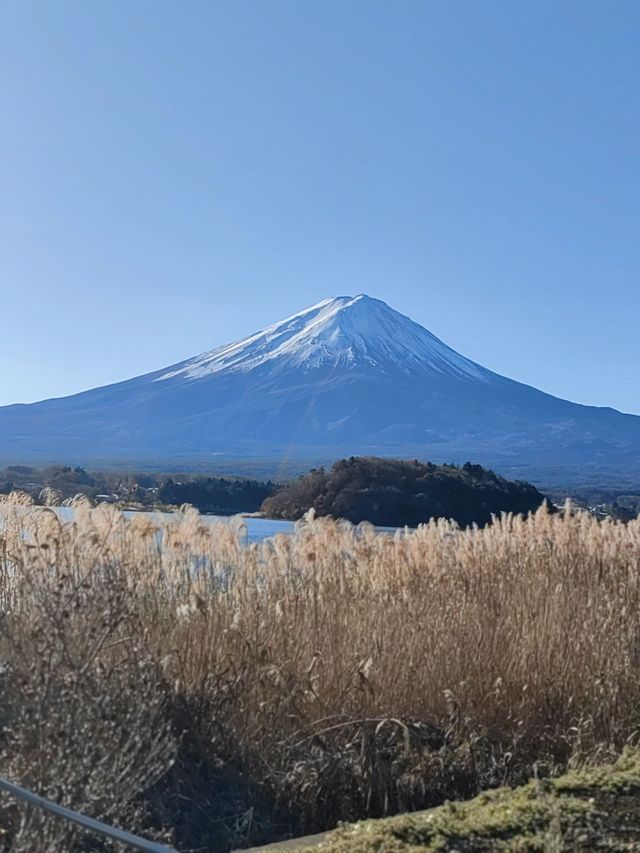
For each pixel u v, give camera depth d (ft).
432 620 30.68
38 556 26.61
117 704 21.91
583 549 38.86
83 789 19.06
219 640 27.27
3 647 23.17
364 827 19.21
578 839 18.38
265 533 40.73
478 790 26.86
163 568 30.25
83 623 22.56
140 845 14.16
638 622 33.76
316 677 27.61
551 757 27.91
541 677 29.50
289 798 25.35
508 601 32.91
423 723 27.86
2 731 19.63
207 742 25.35
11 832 18.52
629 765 23.54
